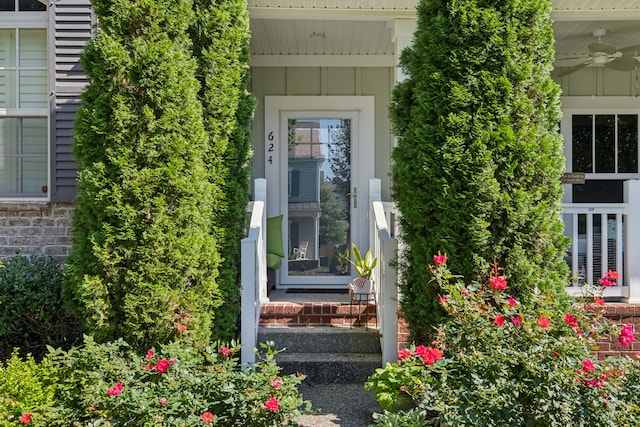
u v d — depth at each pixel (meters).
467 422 2.92
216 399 3.38
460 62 3.92
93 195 3.94
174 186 4.01
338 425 4.01
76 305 4.15
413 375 3.73
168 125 4.01
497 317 3.17
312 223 7.05
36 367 3.79
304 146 7.05
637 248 5.07
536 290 3.51
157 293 3.96
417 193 4.05
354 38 6.27
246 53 4.97
